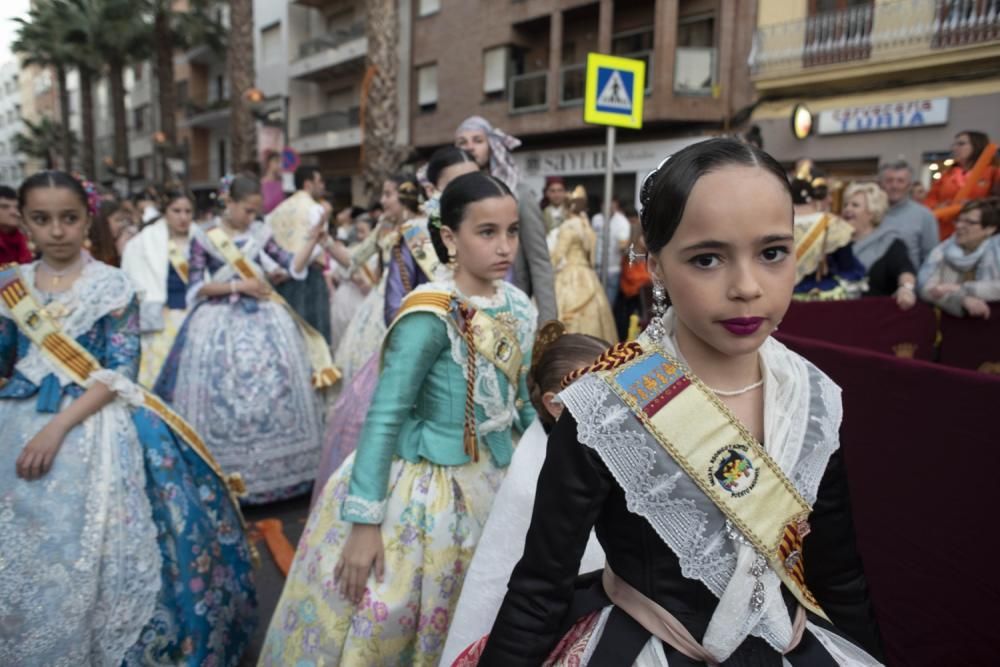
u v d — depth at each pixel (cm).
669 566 112
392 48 1609
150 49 2834
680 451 108
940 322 354
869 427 225
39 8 3328
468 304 202
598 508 114
